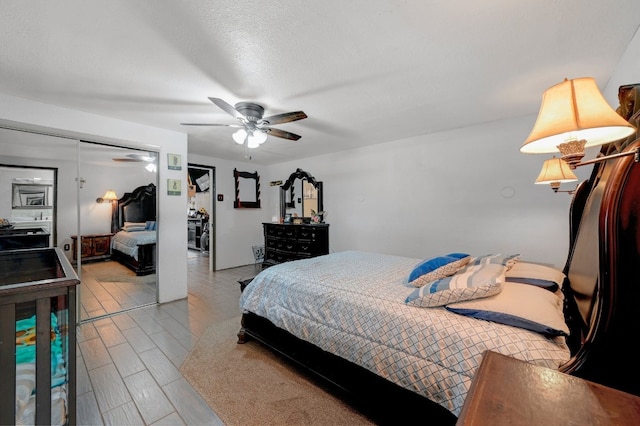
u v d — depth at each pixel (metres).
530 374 0.70
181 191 3.59
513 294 1.39
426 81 2.19
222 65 1.92
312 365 1.89
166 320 2.93
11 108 2.44
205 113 2.86
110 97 2.45
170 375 1.97
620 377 0.70
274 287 2.26
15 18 1.42
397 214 4.04
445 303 1.44
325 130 3.53
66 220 2.88
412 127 3.40
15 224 2.63
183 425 1.53
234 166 5.62
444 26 1.54
